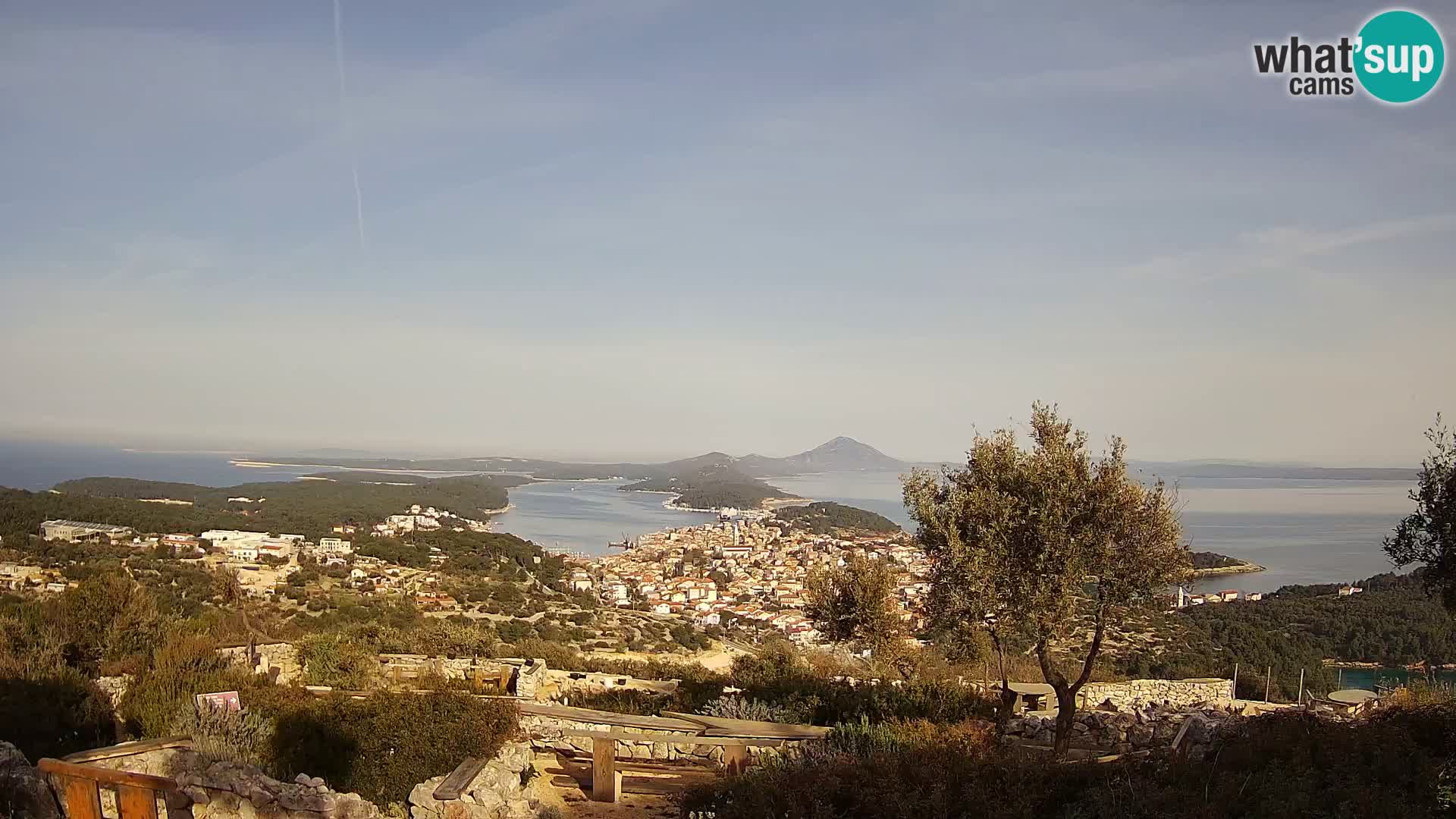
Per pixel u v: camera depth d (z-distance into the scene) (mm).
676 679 14539
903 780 6988
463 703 9180
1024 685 14898
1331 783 6453
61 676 10211
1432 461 9055
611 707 12516
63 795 6613
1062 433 10594
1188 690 16828
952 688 13312
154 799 5711
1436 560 8914
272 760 8508
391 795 8336
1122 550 10055
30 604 14320
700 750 10117
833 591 15656
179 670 10922
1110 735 11258
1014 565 10172
